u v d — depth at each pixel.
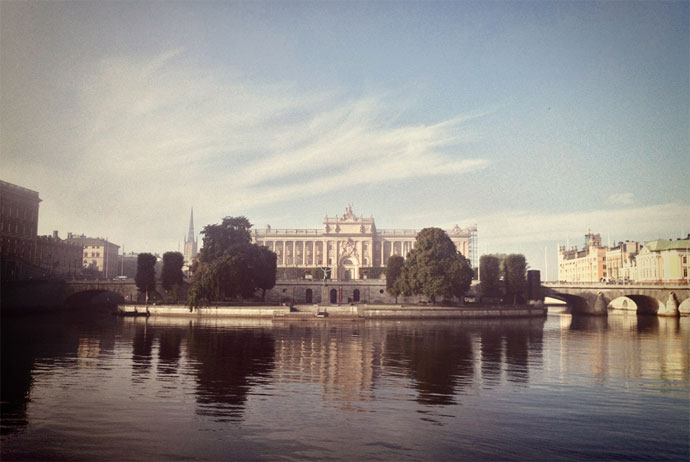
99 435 31.14
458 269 125.88
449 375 49.28
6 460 27.42
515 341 77.25
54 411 36.03
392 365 54.59
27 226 155.38
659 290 137.38
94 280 145.88
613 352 65.38
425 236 132.50
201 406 37.38
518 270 149.88
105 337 80.62
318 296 158.75
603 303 141.62
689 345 73.00
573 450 29.19
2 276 131.38
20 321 113.88
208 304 127.88
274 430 32.16
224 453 28.47
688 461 27.84
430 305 131.38
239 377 47.81
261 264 132.50
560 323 115.50
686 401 39.56
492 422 33.94
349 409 36.81
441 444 29.95
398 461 27.58
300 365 54.44
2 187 141.50
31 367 52.94
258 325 105.31
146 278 142.12
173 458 27.80
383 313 123.69
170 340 76.62
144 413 35.56
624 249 193.50
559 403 38.81
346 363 55.78
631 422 34.06
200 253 136.88
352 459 27.77
